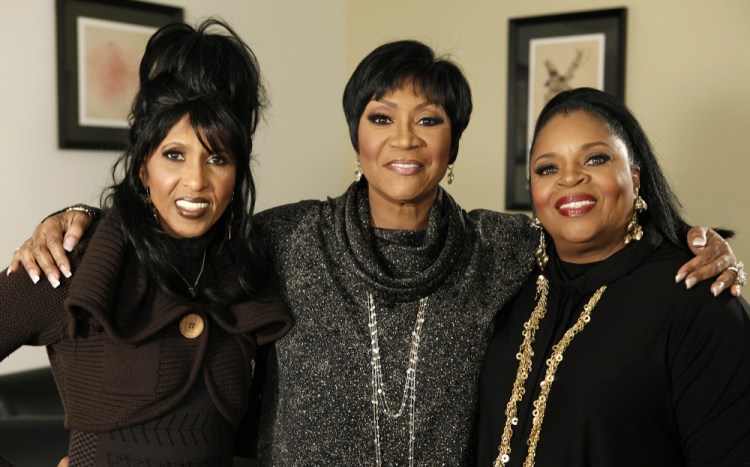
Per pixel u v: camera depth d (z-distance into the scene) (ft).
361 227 5.78
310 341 5.65
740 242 11.50
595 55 12.46
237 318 5.44
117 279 5.08
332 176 15.06
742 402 4.78
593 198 5.15
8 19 10.12
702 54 11.67
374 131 5.53
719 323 4.86
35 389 9.70
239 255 5.54
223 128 5.11
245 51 5.56
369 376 5.57
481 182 13.82
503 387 5.53
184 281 5.38
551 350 5.41
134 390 5.01
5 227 10.23
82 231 5.29
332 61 14.90
